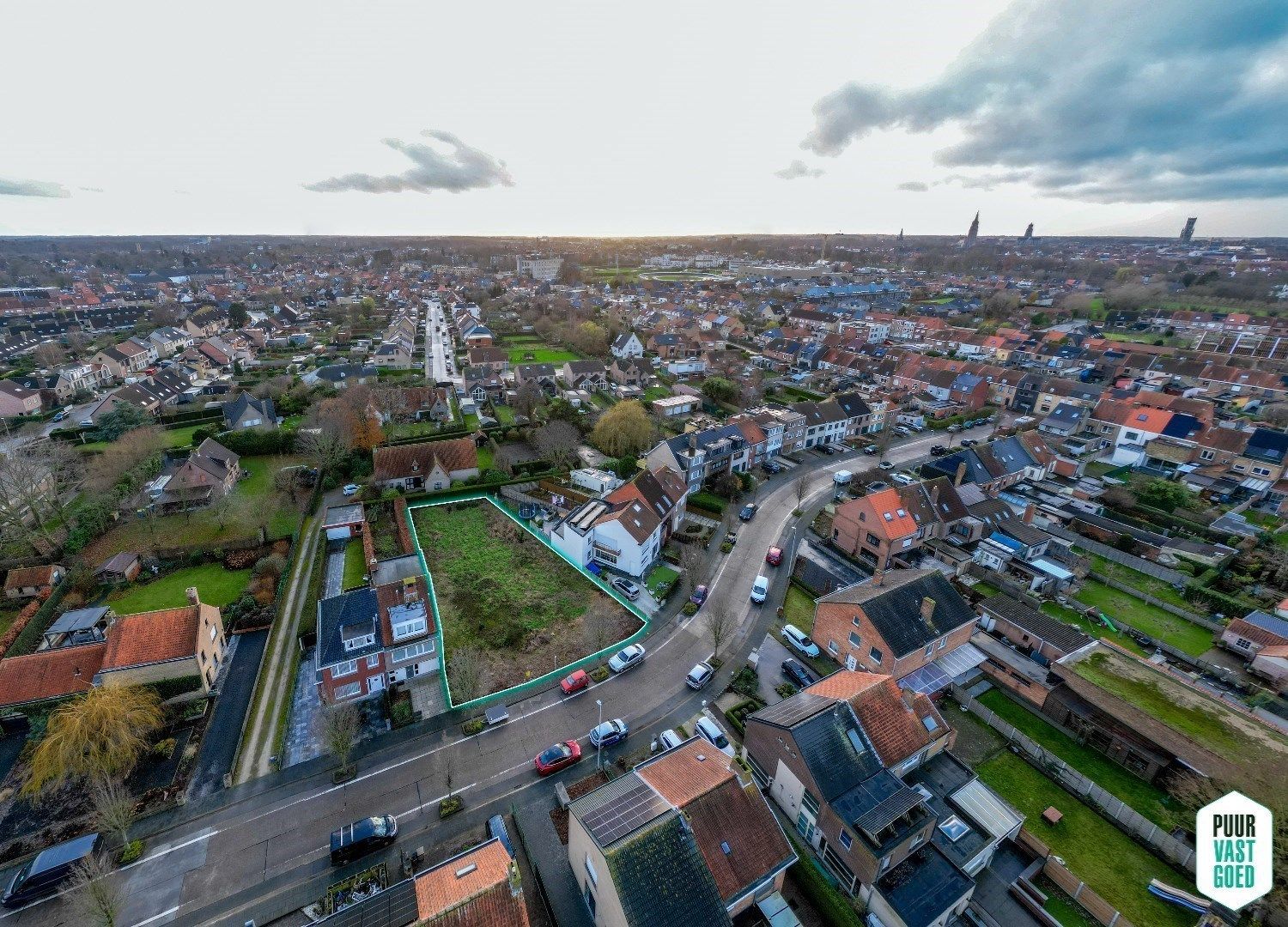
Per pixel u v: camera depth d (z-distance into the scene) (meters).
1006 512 73.62
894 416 113.31
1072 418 107.56
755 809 33.00
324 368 127.00
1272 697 48.47
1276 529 77.31
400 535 71.12
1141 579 67.25
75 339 154.00
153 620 47.72
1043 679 49.41
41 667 45.91
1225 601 60.25
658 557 69.06
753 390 122.75
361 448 90.19
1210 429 95.69
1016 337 164.62
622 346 160.62
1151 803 40.91
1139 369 140.50
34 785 39.06
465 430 102.06
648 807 31.44
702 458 84.06
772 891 33.12
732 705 48.47
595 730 44.12
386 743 44.38
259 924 32.78
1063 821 39.91
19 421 104.00
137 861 35.91
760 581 61.88
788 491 86.25
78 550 66.00
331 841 35.97
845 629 51.34
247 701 48.12
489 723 45.81
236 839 37.28
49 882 34.12
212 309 193.12
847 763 37.00
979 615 57.31
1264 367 139.12
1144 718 43.00
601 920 31.17
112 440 94.50
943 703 49.72
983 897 35.09
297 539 69.62
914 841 33.88
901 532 65.88
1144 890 35.69
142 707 43.28
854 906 33.91
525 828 38.03
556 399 111.50
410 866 35.62
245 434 92.88
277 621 57.28
